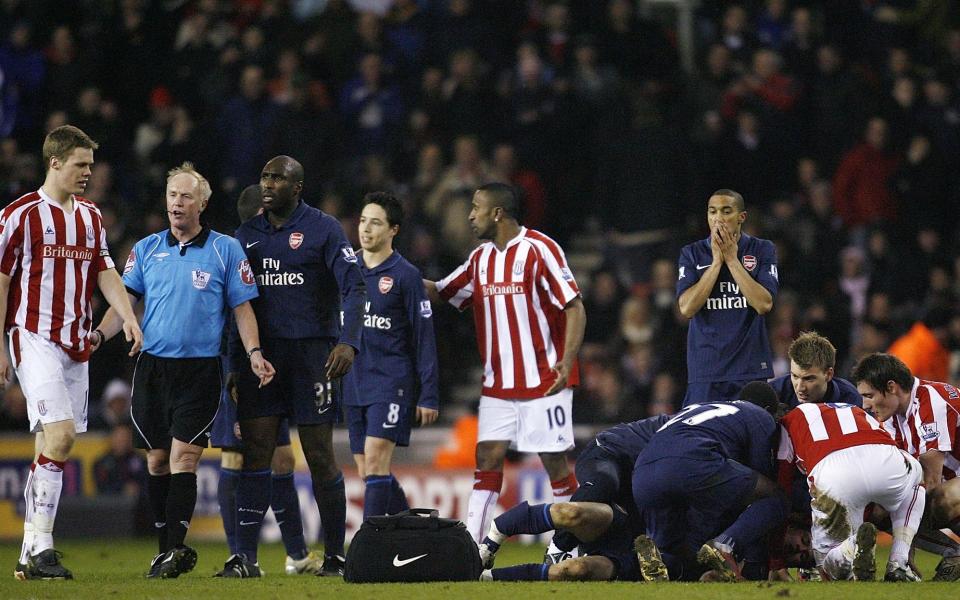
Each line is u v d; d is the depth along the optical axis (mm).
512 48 61219
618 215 54625
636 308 51688
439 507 48469
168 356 28250
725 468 25375
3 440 50812
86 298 27609
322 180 55969
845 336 52031
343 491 30109
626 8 59469
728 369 31094
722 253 30984
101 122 58469
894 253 55188
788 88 57969
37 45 62344
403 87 59906
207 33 61094
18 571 26938
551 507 25891
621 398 49438
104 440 51562
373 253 31266
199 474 49562
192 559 28344
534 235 31906
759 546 26219
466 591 23391
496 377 31922
